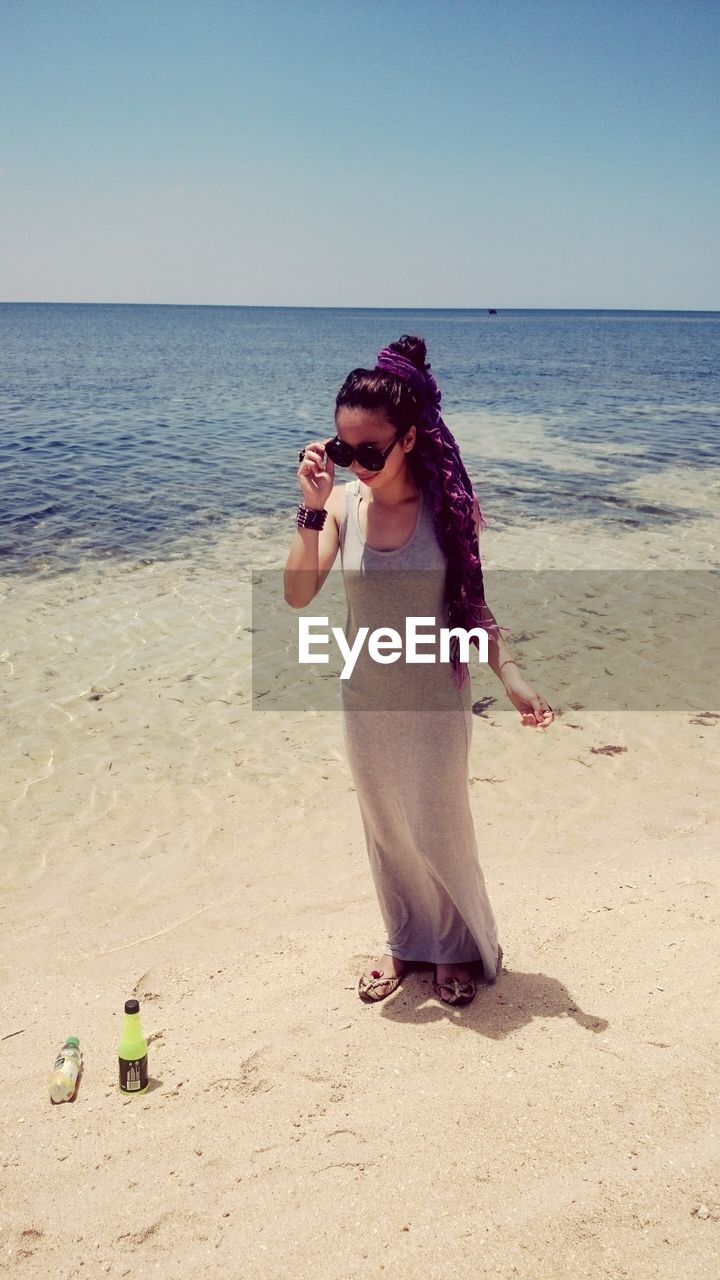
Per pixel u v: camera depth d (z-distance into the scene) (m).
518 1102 2.52
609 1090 2.54
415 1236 2.12
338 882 4.59
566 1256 2.04
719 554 10.82
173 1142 2.53
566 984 3.12
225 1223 2.22
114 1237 2.21
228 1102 2.67
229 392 29.95
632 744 6.04
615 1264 2.00
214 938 4.06
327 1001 3.18
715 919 3.49
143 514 12.60
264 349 63.50
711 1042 2.71
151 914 4.34
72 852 4.94
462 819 2.89
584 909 3.72
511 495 14.10
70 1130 2.62
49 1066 2.99
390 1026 2.96
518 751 6.00
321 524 2.70
